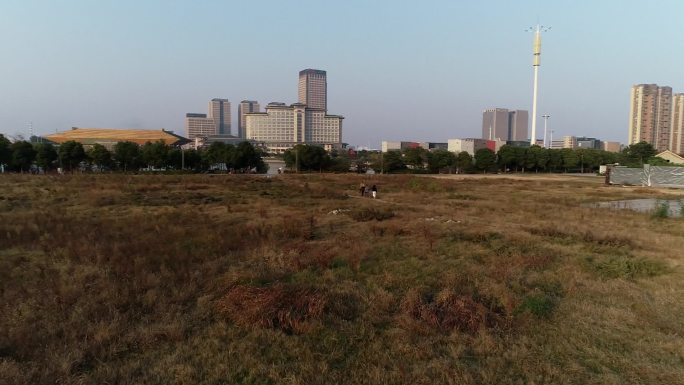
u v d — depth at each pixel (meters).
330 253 11.03
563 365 5.31
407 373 5.02
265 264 9.95
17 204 21.45
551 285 8.76
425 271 9.64
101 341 5.71
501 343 5.85
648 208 26.05
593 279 9.30
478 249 12.23
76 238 12.43
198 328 6.34
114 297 7.33
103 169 69.12
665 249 12.86
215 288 8.17
